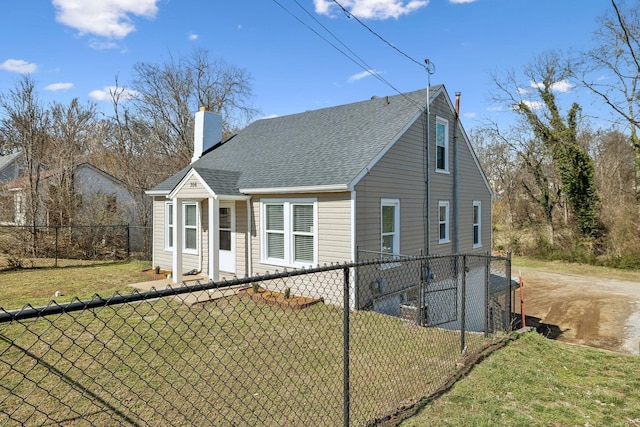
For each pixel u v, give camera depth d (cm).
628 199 2334
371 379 473
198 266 1255
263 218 1054
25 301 916
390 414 384
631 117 2048
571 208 2303
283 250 1024
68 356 533
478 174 1557
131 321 708
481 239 1577
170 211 1372
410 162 1113
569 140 2245
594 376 562
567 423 393
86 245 1788
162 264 1407
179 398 417
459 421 375
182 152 2738
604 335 1150
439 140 1300
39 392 427
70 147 2048
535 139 2453
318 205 945
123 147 2480
